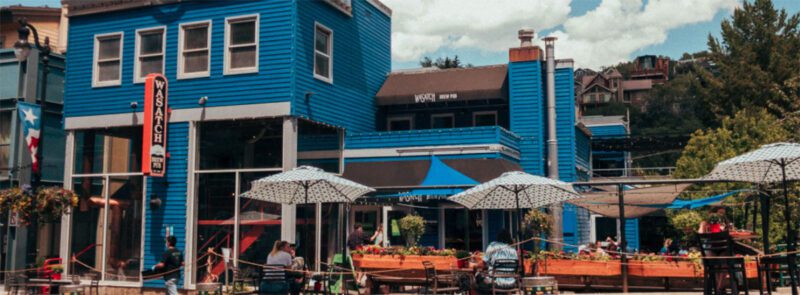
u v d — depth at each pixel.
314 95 19.64
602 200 21.09
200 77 19.53
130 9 20.62
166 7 20.17
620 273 14.98
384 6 25.38
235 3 19.42
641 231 37.00
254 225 18.73
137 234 19.83
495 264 12.81
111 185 20.39
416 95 23.81
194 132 19.47
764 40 46.31
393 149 21.56
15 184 21.98
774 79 44.19
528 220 20.78
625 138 36.66
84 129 20.91
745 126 25.20
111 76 20.70
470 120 25.31
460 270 14.25
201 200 19.34
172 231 19.33
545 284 13.18
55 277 17.53
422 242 22.41
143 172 18.75
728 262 12.86
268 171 18.69
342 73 21.64
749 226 20.02
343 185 14.95
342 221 20.47
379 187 18.91
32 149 20.77
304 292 15.00
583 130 28.56
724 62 47.38
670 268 14.78
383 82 25.08
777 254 12.55
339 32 21.52
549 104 23.91
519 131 24.08
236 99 19.06
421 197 18.92
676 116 93.88
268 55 18.89
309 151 19.66
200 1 19.81
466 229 21.41
